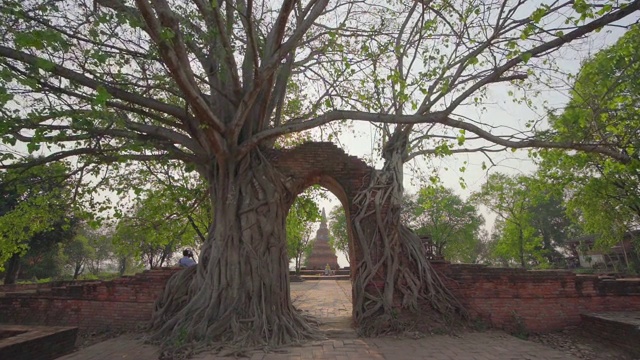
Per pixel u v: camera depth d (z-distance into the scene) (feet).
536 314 32.53
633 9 23.66
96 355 24.14
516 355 23.58
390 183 36.65
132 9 25.21
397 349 25.00
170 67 23.18
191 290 30.99
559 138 27.66
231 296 28.89
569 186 51.65
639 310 32.53
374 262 33.78
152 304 33.63
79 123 25.13
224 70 32.76
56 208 37.14
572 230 152.56
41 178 34.47
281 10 26.50
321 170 36.81
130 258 145.38
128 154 31.96
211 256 30.78
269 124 37.70
